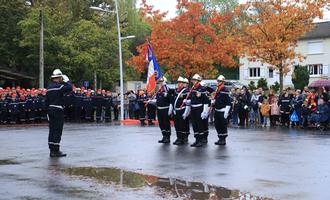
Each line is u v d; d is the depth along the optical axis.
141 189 8.19
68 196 7.70
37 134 19.22
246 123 24.64
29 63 43.91
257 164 10.72
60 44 39.50
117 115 30.88
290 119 22.80
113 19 46.94
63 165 10.91
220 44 29.70
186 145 14.70
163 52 29.30
